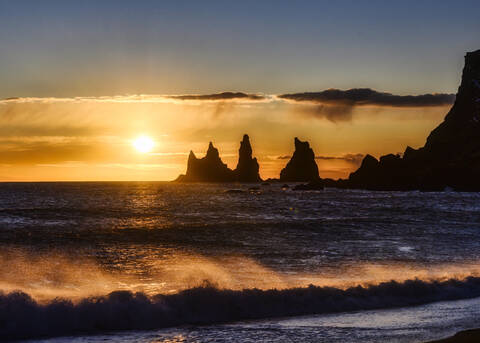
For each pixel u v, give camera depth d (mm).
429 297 20297
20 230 46281
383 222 57562
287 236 43844
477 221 61250
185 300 17453
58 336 14875
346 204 106000
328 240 41094
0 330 14828
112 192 173250
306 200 125375
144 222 57812
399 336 14648
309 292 19094
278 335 14891
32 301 15766
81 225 52906
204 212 78312
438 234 45875
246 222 57188
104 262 29203
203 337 14703
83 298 16531
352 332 15164
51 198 123562
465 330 15250
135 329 15695
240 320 16828
